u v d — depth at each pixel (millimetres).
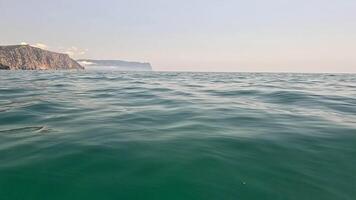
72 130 9297
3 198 5125
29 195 5227
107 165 6445
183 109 13266
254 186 5633
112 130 9305
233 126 9984
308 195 5316
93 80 36656
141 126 9898
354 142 8203
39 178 5812
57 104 14641
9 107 13586
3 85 26578
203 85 27562
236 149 7562
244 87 25141
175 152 7262
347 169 6406
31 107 13617
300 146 7848
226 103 15242
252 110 13148
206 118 11297
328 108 13938
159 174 6074
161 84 28781
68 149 7402
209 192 5418
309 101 16203
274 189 5520
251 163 6672
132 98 17188
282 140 8352
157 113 12266
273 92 20531
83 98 17141
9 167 6270
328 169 6398
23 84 28422
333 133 9102
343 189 5543
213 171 6242
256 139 8422
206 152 7293
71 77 46219
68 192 5336
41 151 7258
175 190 5480
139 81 34219
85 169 6234
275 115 12000
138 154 7094
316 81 36344
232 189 5520
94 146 7641
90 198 5172
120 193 5344
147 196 5277
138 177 5930
